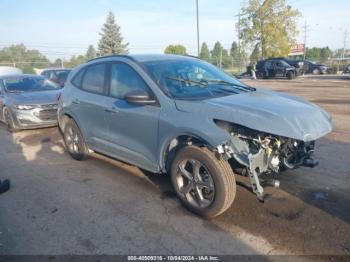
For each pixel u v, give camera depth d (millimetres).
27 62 42219
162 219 3635
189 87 4062
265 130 3111
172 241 3217
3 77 9469
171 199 4121
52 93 8820
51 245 3215
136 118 4109
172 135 3641
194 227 3451
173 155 3900
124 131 4383
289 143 3564
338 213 3631
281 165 3672
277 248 3049
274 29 36344
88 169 5324
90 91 5113
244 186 4152
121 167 5352
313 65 31812
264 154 3412
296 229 3342
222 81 4512
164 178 4824
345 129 7426
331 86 18094
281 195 4086
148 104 3859
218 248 3084
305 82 21844
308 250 3004
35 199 4273
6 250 3152
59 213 3863
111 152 4809
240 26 38375
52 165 5625
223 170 3334
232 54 57781
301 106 3613
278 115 3205
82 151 5590
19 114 8023
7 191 4559
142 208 3906
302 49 48719
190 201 3723
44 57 47531
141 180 4777
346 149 5887
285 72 26547
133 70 4320
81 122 5312
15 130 8484
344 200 3930
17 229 3531
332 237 3184
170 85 3994
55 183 4789
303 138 3094
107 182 4750
